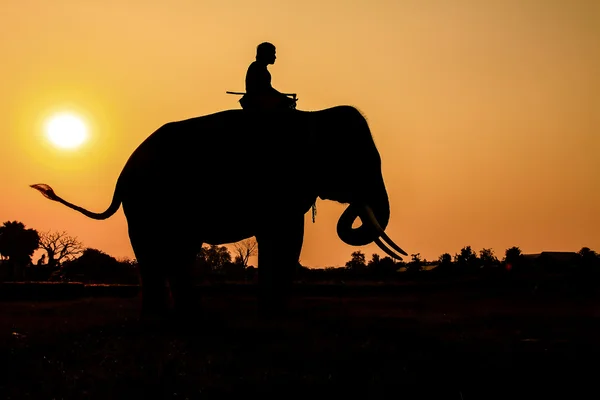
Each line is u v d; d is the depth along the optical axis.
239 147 16.44
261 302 16.39
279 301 16.33
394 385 9.89
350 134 17.03
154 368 10.50
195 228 16.39
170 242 16.28
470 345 12.55
